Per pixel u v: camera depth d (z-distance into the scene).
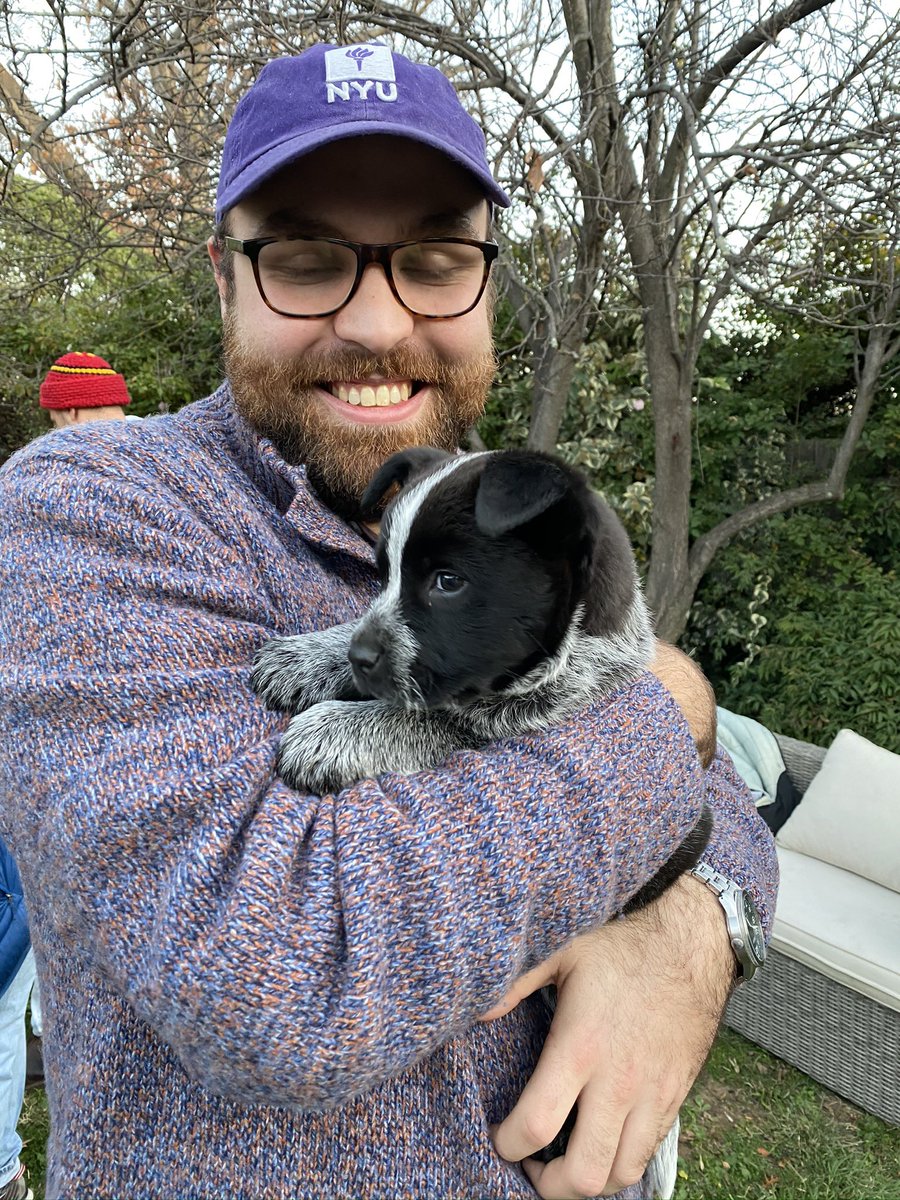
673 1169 0.42
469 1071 0.31
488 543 0.41
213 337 1.98
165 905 0.25
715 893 0.40
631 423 1.74
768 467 1.81
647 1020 0.33
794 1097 0.94
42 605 0.30
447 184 0.44
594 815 0.29
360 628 0.39
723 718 1.32
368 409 0.46
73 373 1.24
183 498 0.37
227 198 0.42
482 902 0.26
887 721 1.43
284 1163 0.28
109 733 0.28
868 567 1.69
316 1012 0.23
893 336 1.55
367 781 0.29
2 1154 0.69
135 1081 0.28
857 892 1.05
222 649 0.32
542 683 0.42
